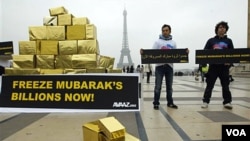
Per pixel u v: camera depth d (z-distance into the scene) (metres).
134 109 5.69
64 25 7.00
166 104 6.83
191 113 5.39
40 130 4.05
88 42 6.90
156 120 4.75
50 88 5.89
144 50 5.98
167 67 6.11
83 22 7.06
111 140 2.58
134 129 4.07
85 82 5.88
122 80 5.87
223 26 6.06
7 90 5.96
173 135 3.71
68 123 4.58
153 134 3.77
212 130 3.94
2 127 4.28
